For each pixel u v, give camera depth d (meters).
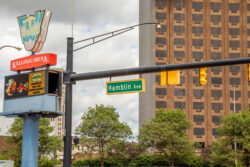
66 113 22.58
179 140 82.00
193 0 115.00
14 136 72.44
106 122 83.19
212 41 114.25
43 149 73.94
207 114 110.19
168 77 22.03
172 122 84.69
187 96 110.38
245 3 116.69
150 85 110.88
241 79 113.25
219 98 111.44
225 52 114.25
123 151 85.88
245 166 84.00
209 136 108.81
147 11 116.31
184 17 114.12
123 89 22.66
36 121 35.94
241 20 116.06
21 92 35.22
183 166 90.56
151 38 112.94
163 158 86.00
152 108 109.50
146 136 84.12
